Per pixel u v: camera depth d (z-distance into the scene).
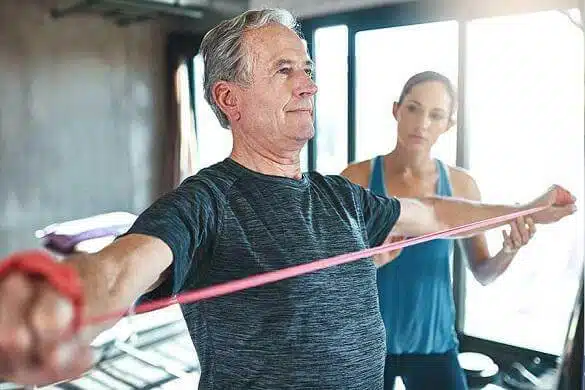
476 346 2.58
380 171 1.76
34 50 3.17
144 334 2.83
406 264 1.60
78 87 3.34
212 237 0.83
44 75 3.22
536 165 2.29
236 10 3.07
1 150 3.11
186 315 0.92
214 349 0.87
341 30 2.74
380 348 0.96
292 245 0.88
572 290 2.26
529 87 2.28
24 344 0.41
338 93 2.80
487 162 2.43
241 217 0.86
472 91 2.41
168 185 3.70
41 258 0.44
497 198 2.41
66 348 0.44
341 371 0.88
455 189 1.77
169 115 3.64
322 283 0.88
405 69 2.56
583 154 2.09
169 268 0.72
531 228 1.40
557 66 2.20
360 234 1.00
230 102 0.97
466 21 2.33
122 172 3.56
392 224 1.16
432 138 1.70
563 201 1.40
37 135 3.23
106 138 3.48
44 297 0.43
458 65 2.39
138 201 3.64
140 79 3.55
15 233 3.19
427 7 2.41
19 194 3.19
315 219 0.94
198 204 0.81
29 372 0.43
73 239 2.83
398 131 1.72
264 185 0.92
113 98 3.47
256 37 0.94
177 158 3.61
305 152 2.91
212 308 0.86
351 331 0.90
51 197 3.31
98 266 0.59
